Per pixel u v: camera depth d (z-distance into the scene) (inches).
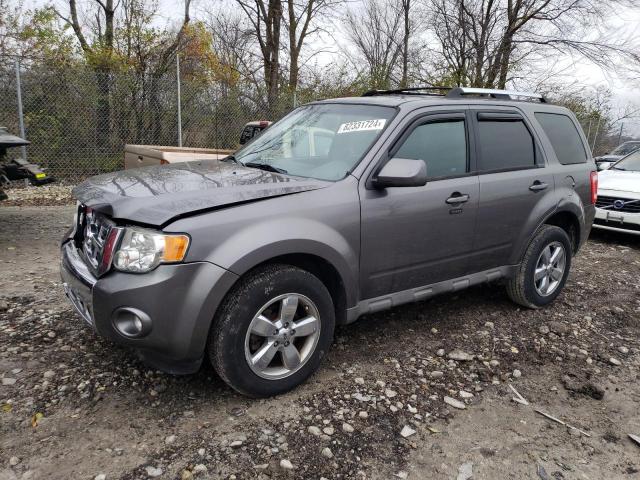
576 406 126.1
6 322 150.6
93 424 107.5
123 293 101.9
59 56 458.3
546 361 147.9
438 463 102.8
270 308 117.9
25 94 402.6
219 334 109.6
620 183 301.1
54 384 120.3
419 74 729.6
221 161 157.9
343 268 125.0
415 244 140.3
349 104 155.3
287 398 121.0
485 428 115.0
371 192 130.0
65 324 150.6
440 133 148.0
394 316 172.4
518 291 177.2
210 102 486.0
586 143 201.6
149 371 128.0
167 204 106.3
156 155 255.1
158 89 457.1
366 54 1058.1
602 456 108.0
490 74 682.8
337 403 120.0
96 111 433.7
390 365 139.3
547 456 107.0
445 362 143.0
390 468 100.4
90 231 118.0
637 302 200.4
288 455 101.6
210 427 108.7
